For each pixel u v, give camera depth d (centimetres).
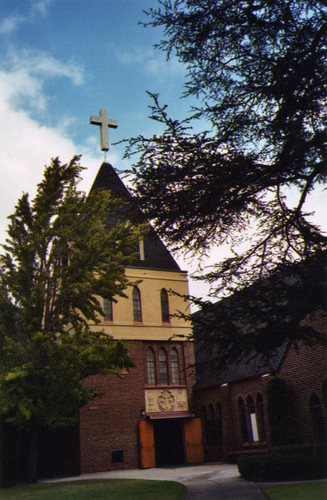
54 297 2784
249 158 1248
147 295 3594
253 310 1277
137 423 3294
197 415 3562
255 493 1587
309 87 1178
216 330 1306
